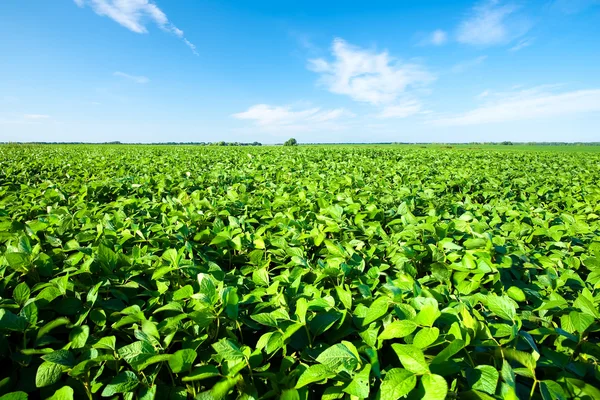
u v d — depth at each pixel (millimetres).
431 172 13805
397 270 3309
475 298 2443
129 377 1763
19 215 4934
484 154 29359
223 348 1881
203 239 3916
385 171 13203
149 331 1984
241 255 3611
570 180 12023
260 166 14945
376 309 2098
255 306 2420
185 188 8031
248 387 1778
